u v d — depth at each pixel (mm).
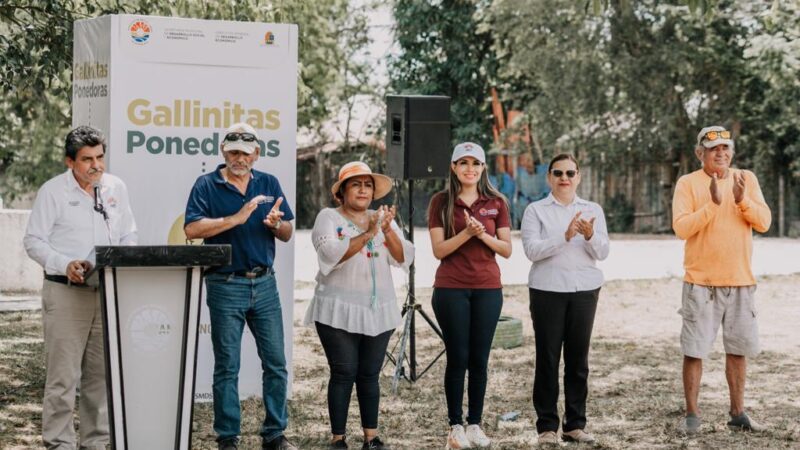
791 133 26156
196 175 7102
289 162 7273
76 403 7277
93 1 9945
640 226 29328
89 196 5473
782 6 20234
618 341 11164
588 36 26703
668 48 25641
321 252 5891
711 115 26812
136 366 4691
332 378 6059
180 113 7047
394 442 6699
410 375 8734
